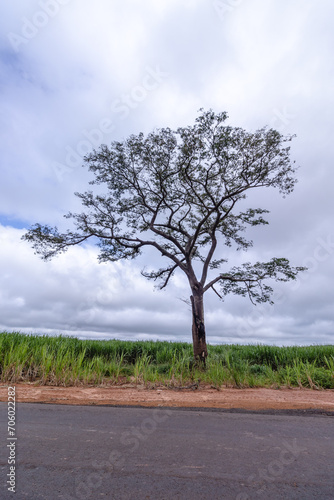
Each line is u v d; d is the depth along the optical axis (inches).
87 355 616.7
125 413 214.1
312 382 359.3
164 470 127.3
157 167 660.1
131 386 337.4
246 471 128.3
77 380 336.5
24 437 162.2
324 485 118.6
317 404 249.9
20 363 367.6
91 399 255.3
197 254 774.5
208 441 161.3
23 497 105.1
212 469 129.3
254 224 710.5
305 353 620.4
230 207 685.3
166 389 319.9
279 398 273.7
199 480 119.9
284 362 598.9
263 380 402.0
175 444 155.9
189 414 214.5
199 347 592.4
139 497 107.0
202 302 628.4
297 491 113.6
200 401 253.6
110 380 370.6
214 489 113.4
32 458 136.2
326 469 132.0
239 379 350.0
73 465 130.3
